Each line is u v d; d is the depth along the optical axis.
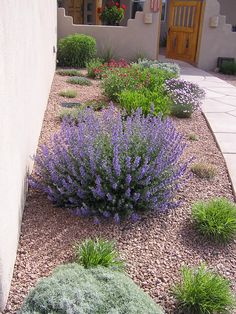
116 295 2.03
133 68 8.12
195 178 4.12
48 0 6.92
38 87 4.68
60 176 3.35
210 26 11.53
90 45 10.28
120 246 2.94
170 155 3.56
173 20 13.05
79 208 3.27
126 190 3.21
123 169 3.27
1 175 2.11
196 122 6.14
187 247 3.02
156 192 3.38
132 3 15.64
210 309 2.34
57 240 2.92
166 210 3.44
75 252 2.71
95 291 2.01
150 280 2.62
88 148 3.30
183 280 2.55
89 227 3.10
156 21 11.05
